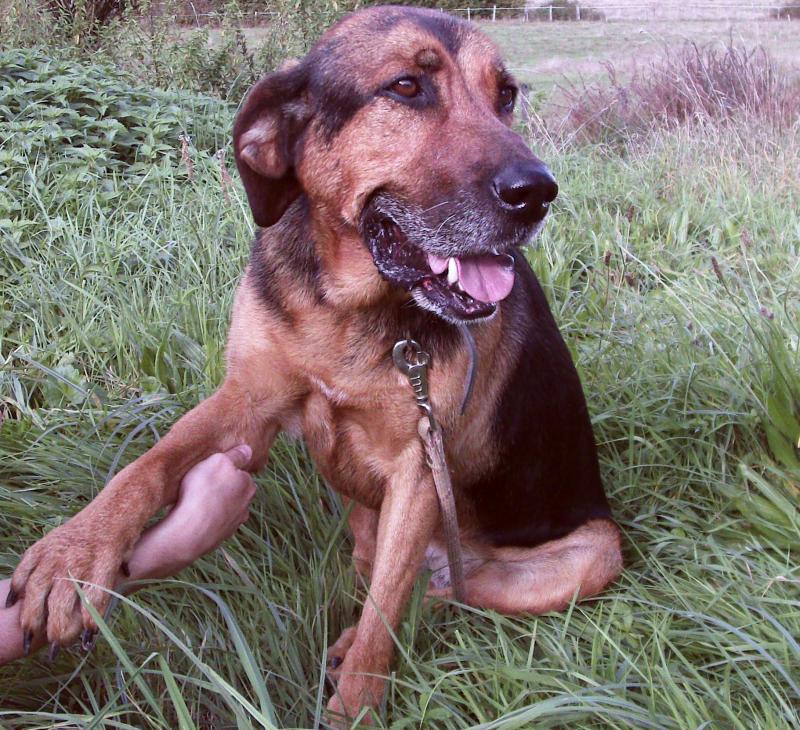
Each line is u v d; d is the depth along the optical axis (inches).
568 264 64.2
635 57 139.9
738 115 99.3
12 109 72.4
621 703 29.8
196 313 52.5
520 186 32.4
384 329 34.9
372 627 33.7
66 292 54.5
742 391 46.7
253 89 35.3
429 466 35.7
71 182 63.1
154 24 111.0
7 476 41.3
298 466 42.0
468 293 34.1
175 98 83.5
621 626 34.9
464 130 33.8
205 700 30.9
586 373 50.3
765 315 49.3
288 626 33.6
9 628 28.5
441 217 33.4
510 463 39.4
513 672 31.8
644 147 96.0
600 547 40.1
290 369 35.8
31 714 29.0
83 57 106.6
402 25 34.6
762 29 172.1
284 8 108.3
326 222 35.4
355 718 31.9
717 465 45.1
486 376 37.5
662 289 63.0
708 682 32.8
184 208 63.4
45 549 29.1
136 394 47.9
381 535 35.6
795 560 38.7
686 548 39.5
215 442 35.5
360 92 34.0
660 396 47.7
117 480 31.5
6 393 47.9
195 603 34.8
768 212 73.6
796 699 32.4
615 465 45.1
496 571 39.4
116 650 26.9
